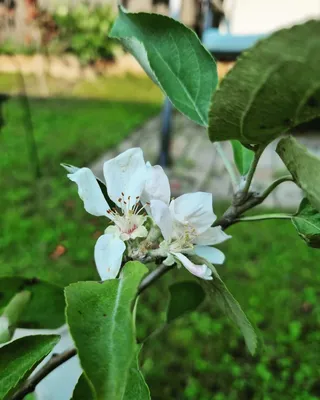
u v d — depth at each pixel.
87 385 0.10
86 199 0.11
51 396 0.16
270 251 0.51
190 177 0.76
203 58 0.12
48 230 0.53
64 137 0.95
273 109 0.08
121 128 1.06
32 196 0.64
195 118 0.12
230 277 0.46
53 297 0.14
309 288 0.43
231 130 0.09
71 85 1.40
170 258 0.10
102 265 0.10
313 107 0.08
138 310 0.40
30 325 0.15
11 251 0.49
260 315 0.40
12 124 1.00
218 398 0.32
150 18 0.13
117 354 0.08
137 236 0.11
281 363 0.35
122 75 1.54
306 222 0.11
